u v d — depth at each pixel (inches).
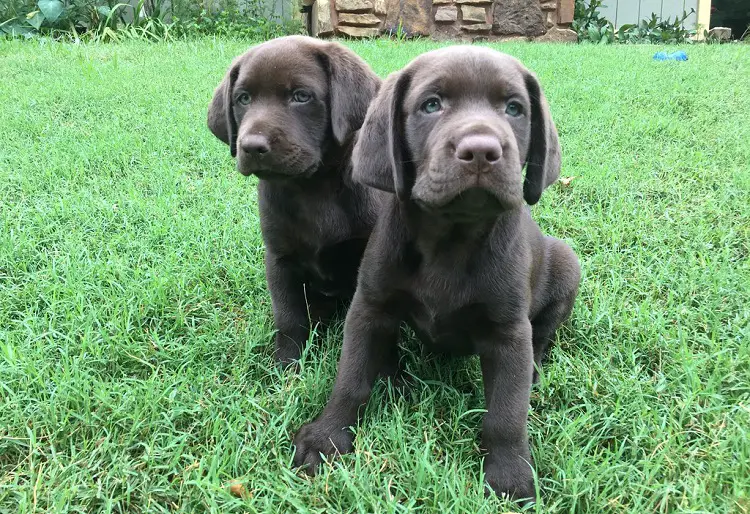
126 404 14.4
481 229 13.7
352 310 15.1
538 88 14.3
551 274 17.3
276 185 17.6
